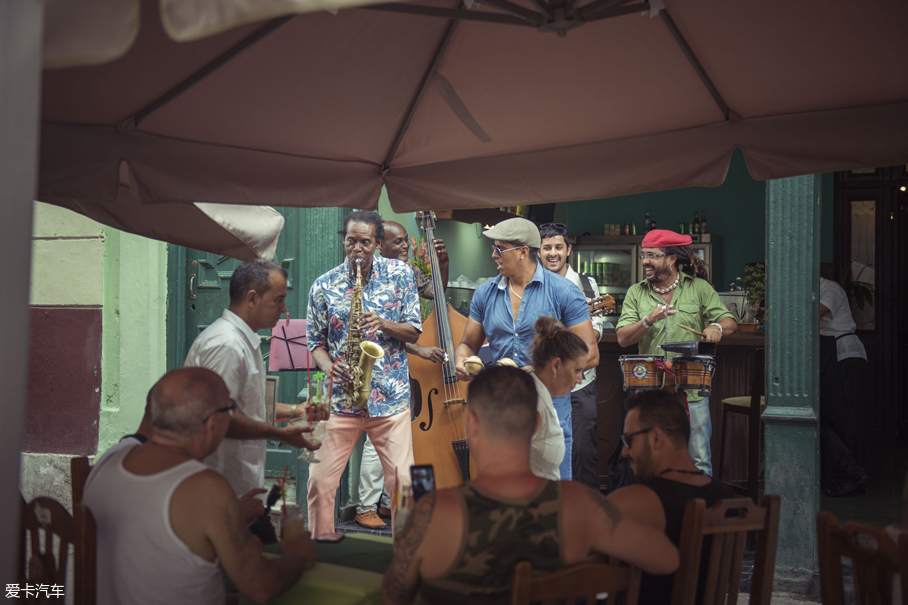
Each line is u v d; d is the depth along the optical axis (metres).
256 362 2.74
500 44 2.35
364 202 3.05
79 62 1.12
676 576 1.77
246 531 1.79
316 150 2.84
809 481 3.79
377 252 4.95
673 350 4.09
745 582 3.86
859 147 2.45
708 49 2.28
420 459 4.11
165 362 5.30
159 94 2.25
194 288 5.31
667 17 2.15
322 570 2.02
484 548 1.54
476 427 1.66
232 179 2.65
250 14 1.05
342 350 3.85
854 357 6.22
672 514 1.91
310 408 2.75
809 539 3.78
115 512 1.76
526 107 2.64
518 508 1.57
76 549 1.73
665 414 2.08
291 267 5.02
